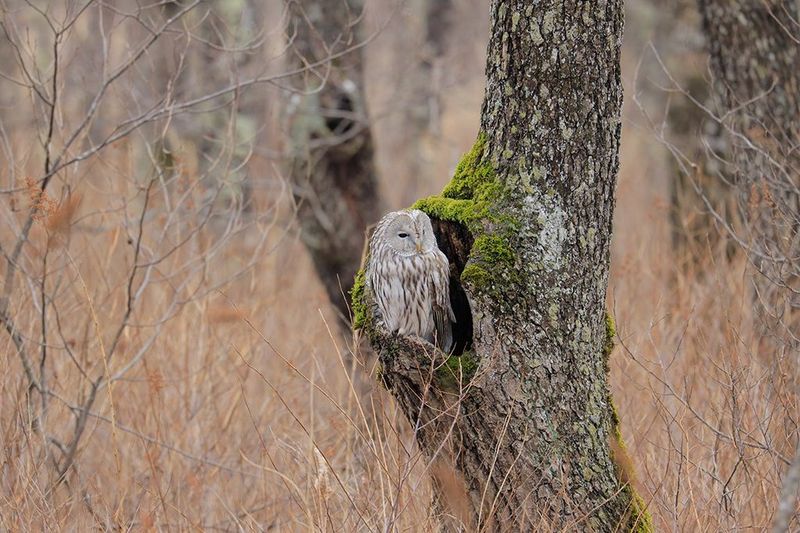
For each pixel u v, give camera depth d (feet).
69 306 40.98
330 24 47.24
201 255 39.50
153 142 38.73
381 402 27.27
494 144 26.09
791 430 29.48
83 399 36.94
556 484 25.34
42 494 30.37
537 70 25.18
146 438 35.40
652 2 67.00
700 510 28.50
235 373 41.37
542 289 25.27
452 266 28.12
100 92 35.86
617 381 36.06
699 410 32.96
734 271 40.19
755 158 37.58
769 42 38.14
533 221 25.39
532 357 25.22
